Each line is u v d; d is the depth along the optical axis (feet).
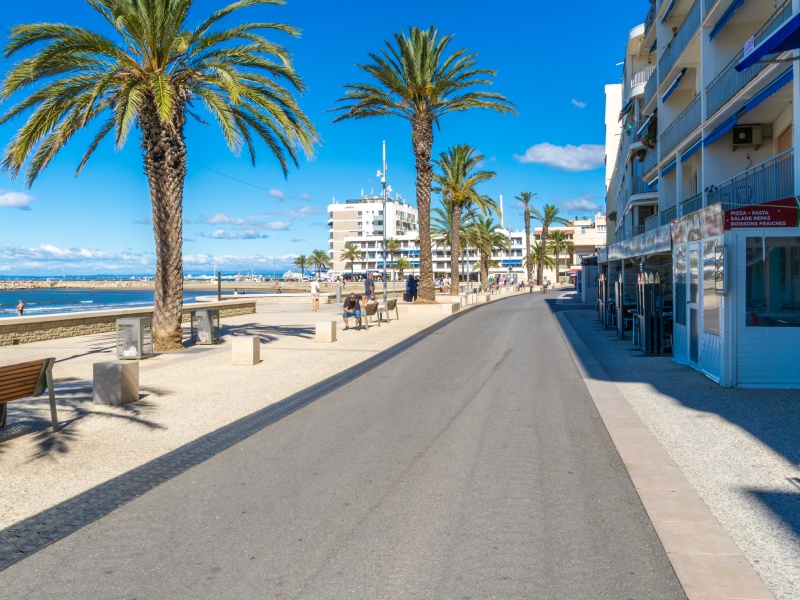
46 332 61.52
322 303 134.21
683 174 91.40
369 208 524.93
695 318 37.65
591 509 15.58
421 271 109.09
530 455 20.39
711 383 32.81
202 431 24.64
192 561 13.06
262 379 37.27
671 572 12.25
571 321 80.59
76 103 46.44
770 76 50.08
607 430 23.53
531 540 13.80
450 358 45.21
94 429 24.97
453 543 13.71
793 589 11.51
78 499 16.93
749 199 58.18
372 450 21.29
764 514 15.11
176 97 50.65
